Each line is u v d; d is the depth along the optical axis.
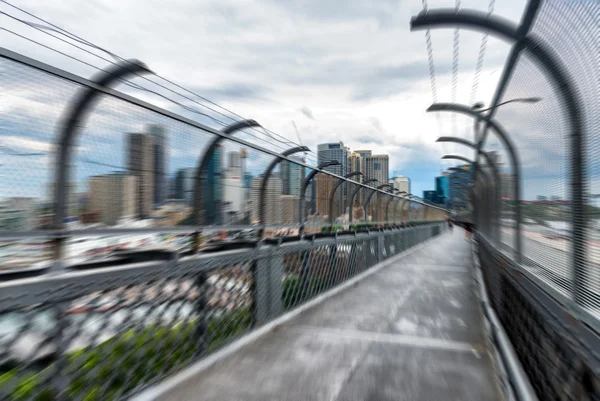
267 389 2.96
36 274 2.30
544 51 2.41
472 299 6.46
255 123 4.96
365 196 11.26
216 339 3.81
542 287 2.57
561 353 2.04
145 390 2.85
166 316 3.11
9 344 1.96
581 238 1.95
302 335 4.38
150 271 2.91
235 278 4.20
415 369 3.38
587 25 1.79
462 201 33.34
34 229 2.31
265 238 5.05
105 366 2.55
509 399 2.62
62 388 2.21
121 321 2.67
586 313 1.87
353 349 3.90
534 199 2.95
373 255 10.55
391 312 5.52
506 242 4.41
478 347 3.97
